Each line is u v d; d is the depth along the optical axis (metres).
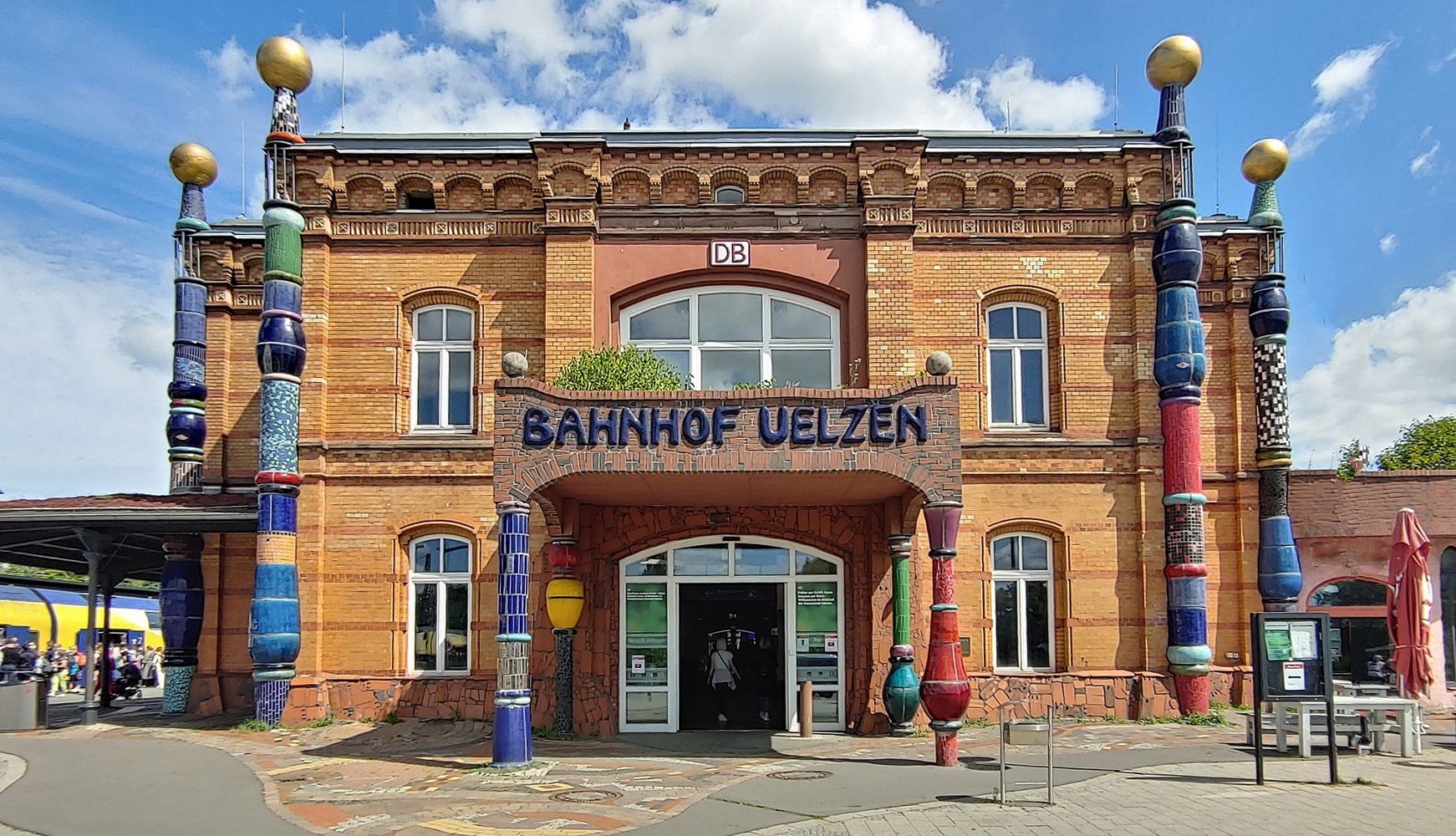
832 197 18.25
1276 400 18.59
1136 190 18.25
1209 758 13.62
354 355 18.09
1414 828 9.55
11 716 17.52
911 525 16.47
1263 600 18.30
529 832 9.83
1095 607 17.56
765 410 13.31
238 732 16.56
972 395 18.02
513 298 18.19
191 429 19.77
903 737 16.19
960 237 18.23
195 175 20.36
